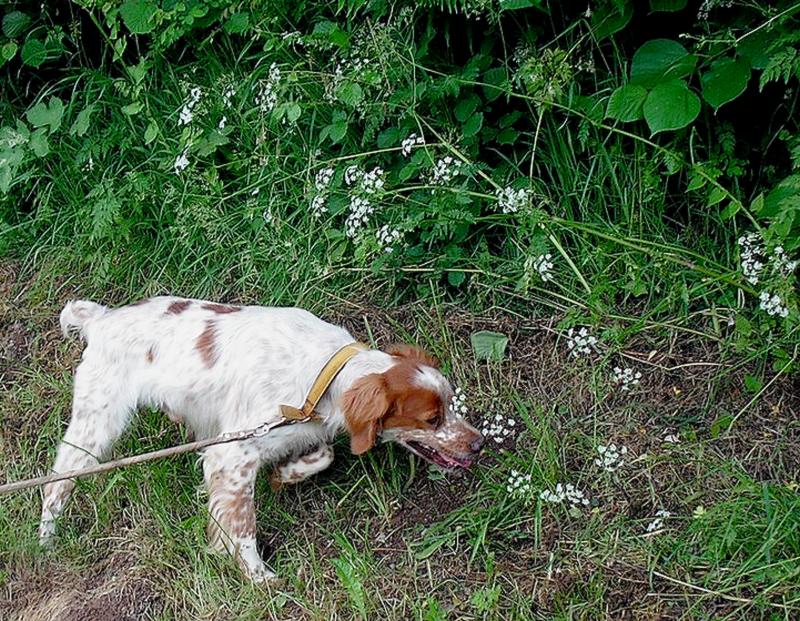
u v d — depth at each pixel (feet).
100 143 11.78
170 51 12.10
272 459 9.38
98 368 9.52
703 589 8.79
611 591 8.87
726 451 9.53
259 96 11.32
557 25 10.97
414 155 10.65
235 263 11.10
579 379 10.07
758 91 10.45
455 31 11.18
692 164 10.10
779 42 9.60
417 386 9.04
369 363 9.26
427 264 10.73
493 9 10.72
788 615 8.55
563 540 9.20
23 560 9.39
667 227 10.68
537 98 10.28
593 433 9.76
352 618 8.89
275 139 11.27
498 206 10.64
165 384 9.46
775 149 10.52
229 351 9.40
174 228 11.10
